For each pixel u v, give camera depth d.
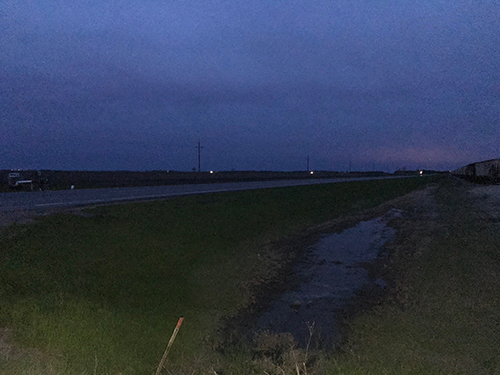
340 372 7.17
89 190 32.19
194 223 19.31
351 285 13.76
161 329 8.91
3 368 5.29
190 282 12.16
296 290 13.23
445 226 20.53
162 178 58.38
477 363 7.56
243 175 82.75
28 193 27.25
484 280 11.78
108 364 6.60
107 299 9.45
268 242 19.42
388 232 22.33
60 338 6.75
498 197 26.59
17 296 8.06
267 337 9.12
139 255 13.09
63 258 11.08
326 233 22.34
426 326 9.48
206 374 7.24
